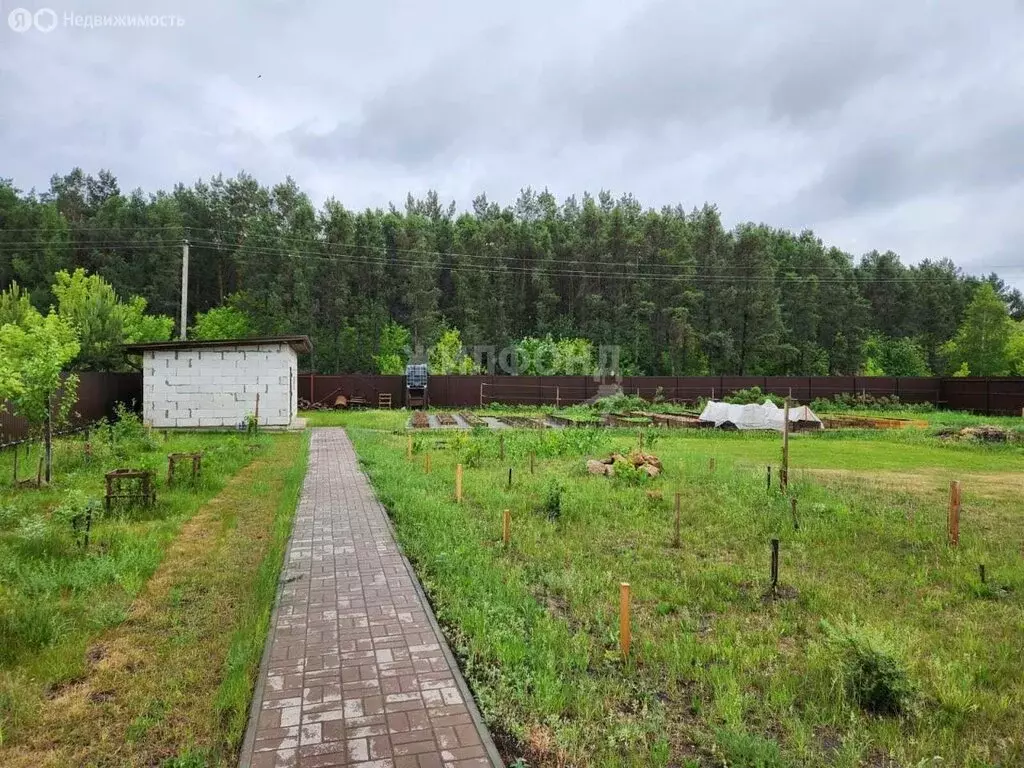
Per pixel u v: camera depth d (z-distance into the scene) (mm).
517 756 2857
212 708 3229
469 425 20938
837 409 29094
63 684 3488
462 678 3551
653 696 3379
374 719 3127
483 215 72938
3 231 42031
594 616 4473
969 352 42562
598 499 8297
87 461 10305
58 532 6004
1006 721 3279
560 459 12203
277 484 9516
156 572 5316
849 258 67062
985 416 26453
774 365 48625
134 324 29969
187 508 7504
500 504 7922
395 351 43469
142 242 43969
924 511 8125
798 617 4570
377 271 45531
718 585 5156
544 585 5172
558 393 30422
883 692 3391
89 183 60562
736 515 7492
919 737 3117
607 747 2914
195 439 15250
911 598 5012
